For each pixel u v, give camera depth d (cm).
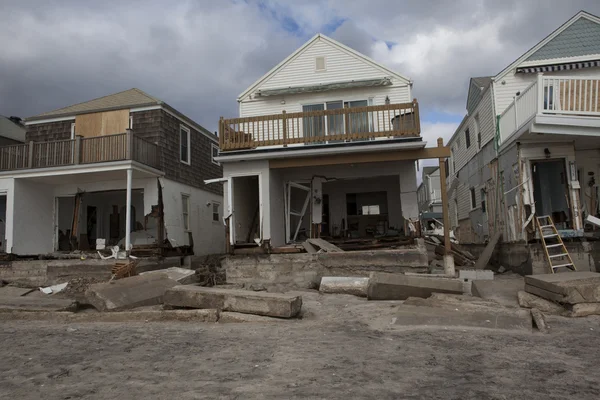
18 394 372
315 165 1280
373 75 1506
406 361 448
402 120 1211
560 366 428
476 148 1847
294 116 1263
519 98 1284
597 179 1320
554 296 714
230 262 1220
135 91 1795
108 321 780
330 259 1150
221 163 1309
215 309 753
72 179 1557
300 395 349
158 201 1559
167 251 1568
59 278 1392
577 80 1135
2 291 1247
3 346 573
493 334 578
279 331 626
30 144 1506
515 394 347
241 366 441
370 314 722
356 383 379
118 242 1727
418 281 852
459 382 379
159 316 760
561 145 1238
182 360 471
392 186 1582
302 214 1415
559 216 1312
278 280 1177
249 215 1491
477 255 1738
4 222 1684
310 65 1555
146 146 1509
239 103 1582
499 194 1492
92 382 401
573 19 1540
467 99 2017
